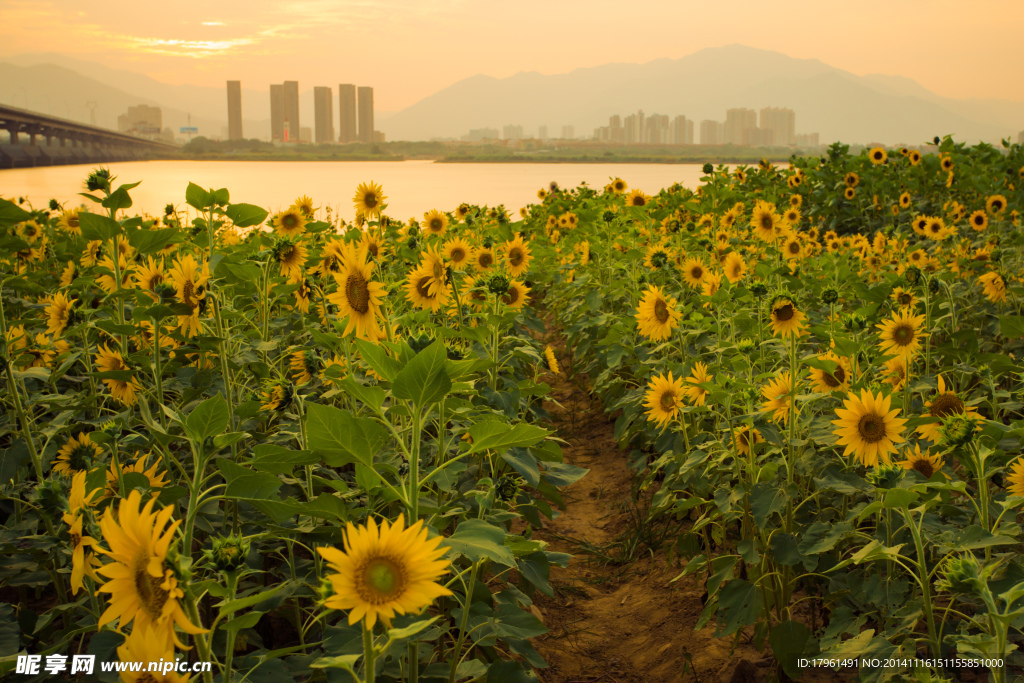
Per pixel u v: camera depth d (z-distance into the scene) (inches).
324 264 178.9
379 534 56.4
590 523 193.6
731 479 136.0
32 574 105.0
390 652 74.7
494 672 90.1
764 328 177.5
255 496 75.2
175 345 145.7
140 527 54.5
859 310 147.6
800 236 347.9
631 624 145.9
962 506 122.9
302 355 142.5
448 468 99.0
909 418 110.8
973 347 167.9
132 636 52.7
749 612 110.5
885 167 517.3
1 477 106.4
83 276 160.1
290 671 81.5
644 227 340.5
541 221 504.4
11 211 141.3
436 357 71.5
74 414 128.9
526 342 171.8
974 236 356.2
